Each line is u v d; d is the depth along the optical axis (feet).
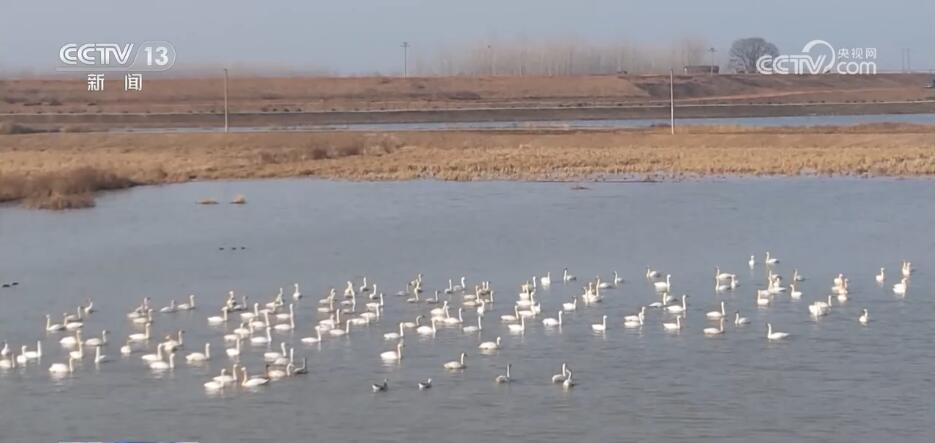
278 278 183.21
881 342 134.82
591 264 190.29
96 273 190.49
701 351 132.05
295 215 253.44
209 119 629.10
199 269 192.65
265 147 428.56
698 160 347.15
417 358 131.23
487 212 250.98
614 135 435.12
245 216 253.44
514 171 331.98
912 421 107.65
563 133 458.09
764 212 244.01
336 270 188.85
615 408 112.16
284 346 131.64
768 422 107.76
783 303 157.48
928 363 125.70
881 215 237.25
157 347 136.15
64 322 151.02
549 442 103.19
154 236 227.81
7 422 111.04
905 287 163.43
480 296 163.53
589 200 266.98
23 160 393.09
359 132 468.75
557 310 155.53
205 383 122.52
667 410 111.34
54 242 222.69
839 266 184.55
